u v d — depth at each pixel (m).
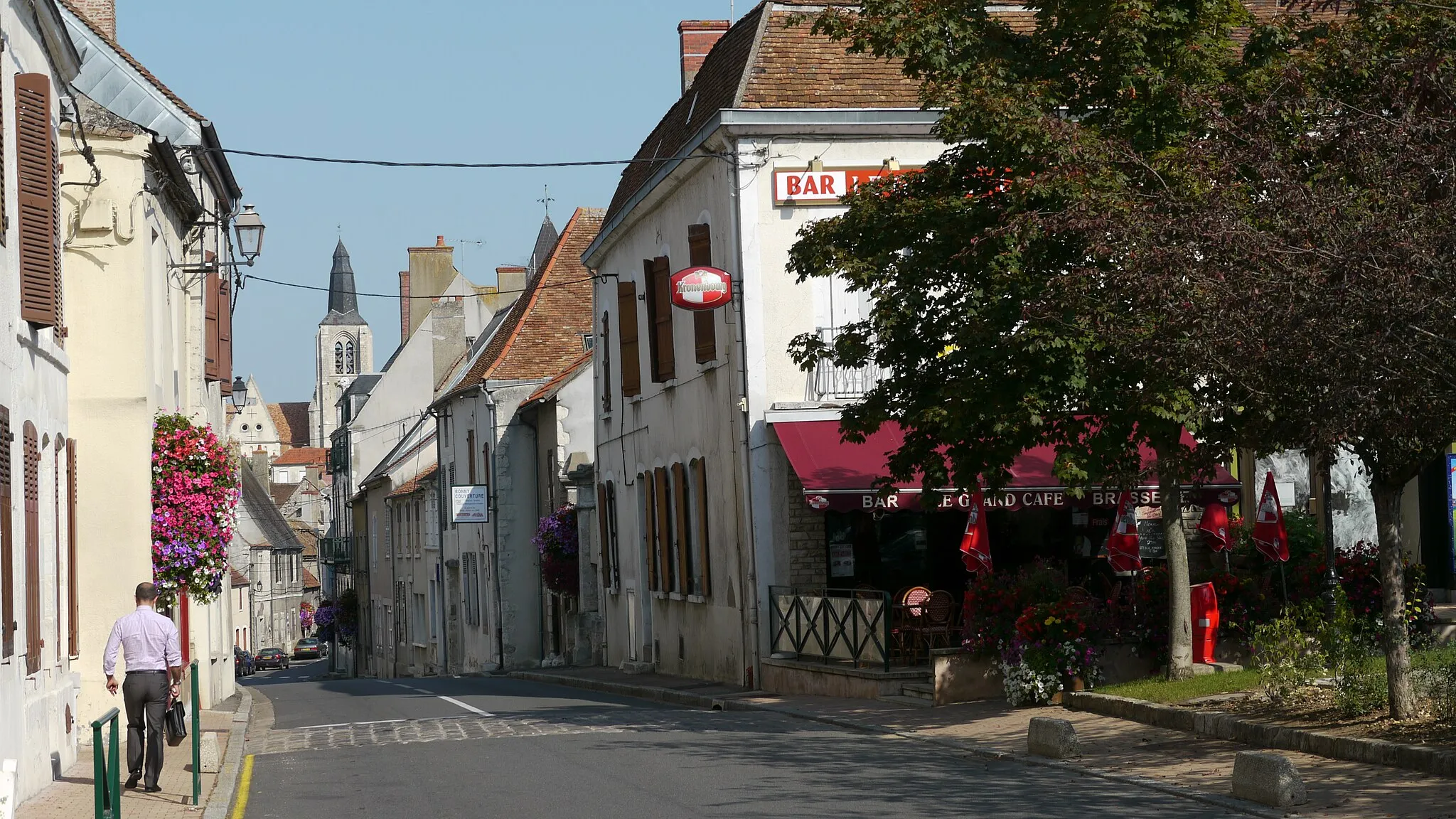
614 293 31.33
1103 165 14.36
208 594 20.19
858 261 15.84
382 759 14.95
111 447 18.70
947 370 15.89
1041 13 15.70
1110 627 17.38
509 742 16.09
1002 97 14.77
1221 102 14.56
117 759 9.80
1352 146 10.99
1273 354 10.96
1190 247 12.01
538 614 40.94
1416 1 12.70
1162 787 11.13
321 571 98.25
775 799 11.23
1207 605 17.72
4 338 11.80
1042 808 10.47
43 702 12.99
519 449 41.19
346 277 190.62
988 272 15.23
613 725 17.66
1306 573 18.66
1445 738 11.30
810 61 23.00
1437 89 10.31
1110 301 13.84
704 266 22.94
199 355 26.11
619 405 31.17
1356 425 10.48
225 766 14.66
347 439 71.69
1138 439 15.40
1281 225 11.16
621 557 31.56
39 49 13.86
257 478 125.81
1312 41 14.86
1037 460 20.70
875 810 10.55
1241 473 23.94
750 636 22.70
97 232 18.59
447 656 49.06
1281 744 12.42
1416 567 18.47
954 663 17.64
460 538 46.53
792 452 21.22
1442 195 10.04
